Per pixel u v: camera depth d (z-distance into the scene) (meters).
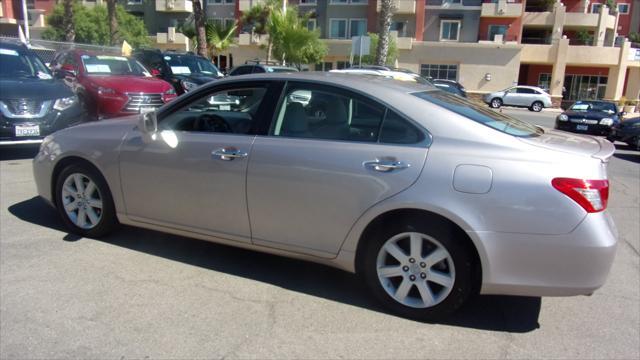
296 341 3.23
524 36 42.44
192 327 3.35
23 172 7.34
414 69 39.16
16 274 4.02
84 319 3.40
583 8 43.22
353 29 40.53
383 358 3.08
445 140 3.40
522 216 3.15
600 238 3.10
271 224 3.86
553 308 3.84
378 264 3.57
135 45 36.34
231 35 29.56
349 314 3.60
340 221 3.60
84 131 4.71
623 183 9.39
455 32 39.19
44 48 14.55
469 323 3.54
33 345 3.09
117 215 4.57
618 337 3.44
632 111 36.88
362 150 3.54
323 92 3.81
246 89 4.11
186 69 13.91
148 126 4.24
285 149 3.76
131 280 4.00
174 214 4.27
